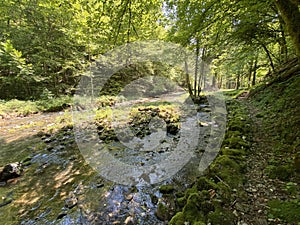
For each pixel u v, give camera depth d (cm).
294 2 240
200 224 177
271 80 721
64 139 540
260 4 379
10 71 1152
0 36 1136
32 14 1157
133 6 308
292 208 178
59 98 1146
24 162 397
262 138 364
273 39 752
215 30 475
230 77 1786
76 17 429
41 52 1146
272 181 227
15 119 805
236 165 272
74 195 285
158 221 221
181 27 421
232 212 188
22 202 272
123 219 230
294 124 329
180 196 262
